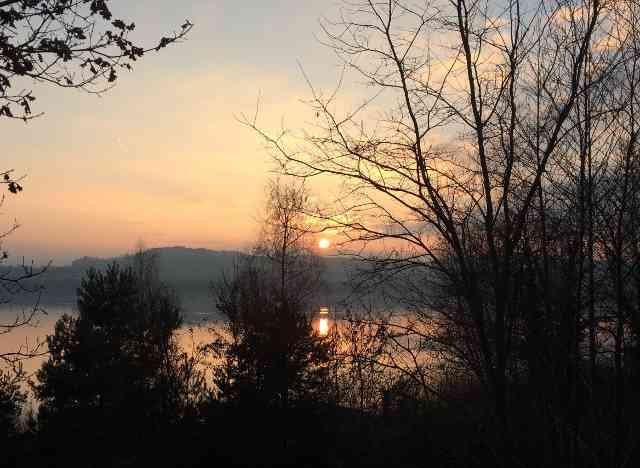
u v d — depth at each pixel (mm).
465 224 6859
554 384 6363
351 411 10492
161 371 19406
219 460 14602
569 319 6352
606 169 6359
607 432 6297
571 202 6473
